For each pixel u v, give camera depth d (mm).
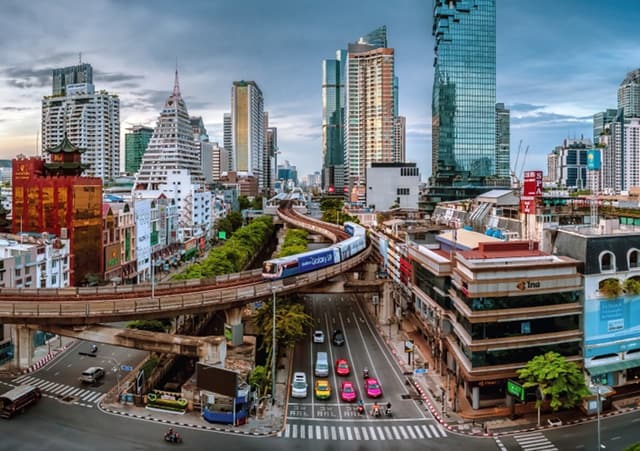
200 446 72125
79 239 152250
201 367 81375
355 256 148375
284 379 97500
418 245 122000
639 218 131750
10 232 166125
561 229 97938
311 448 72125
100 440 73375
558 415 81875
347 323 134625
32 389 85250
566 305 84062
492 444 73312
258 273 131125
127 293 112062
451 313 93250
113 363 105625
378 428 78312
